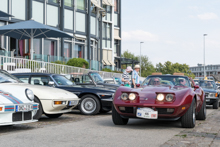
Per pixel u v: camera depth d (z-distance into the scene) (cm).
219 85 1897
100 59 3225
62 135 554
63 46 2455
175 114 627
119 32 4359
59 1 2422
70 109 799
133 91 655
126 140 516
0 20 1984
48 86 849
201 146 473
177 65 9412
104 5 3884
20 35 1616
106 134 573
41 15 2261
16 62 1373
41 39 2250
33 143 479
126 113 651
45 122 736
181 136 559
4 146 454
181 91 657
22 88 627
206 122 816
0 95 561
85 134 568
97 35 2959
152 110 628
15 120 570
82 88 930
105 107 943
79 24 2658
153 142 505
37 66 1504
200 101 799
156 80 779
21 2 2105
